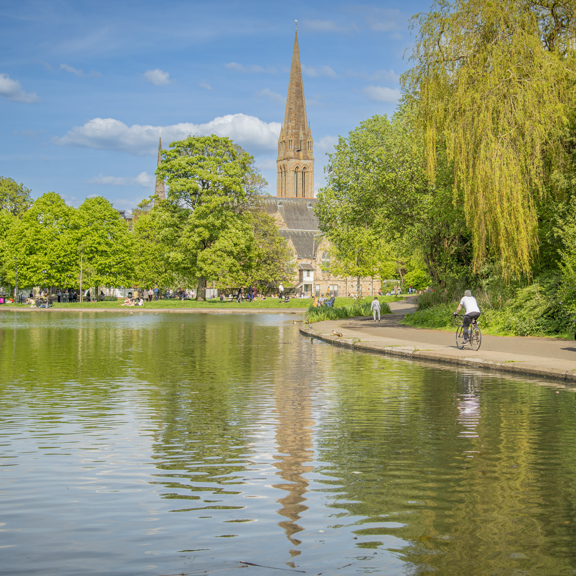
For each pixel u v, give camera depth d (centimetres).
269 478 658
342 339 2472
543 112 2341
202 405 1105
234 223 7206
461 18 2620
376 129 3653
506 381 1430
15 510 560
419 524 522
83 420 971
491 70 2481
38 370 1627
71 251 7494
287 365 1758
